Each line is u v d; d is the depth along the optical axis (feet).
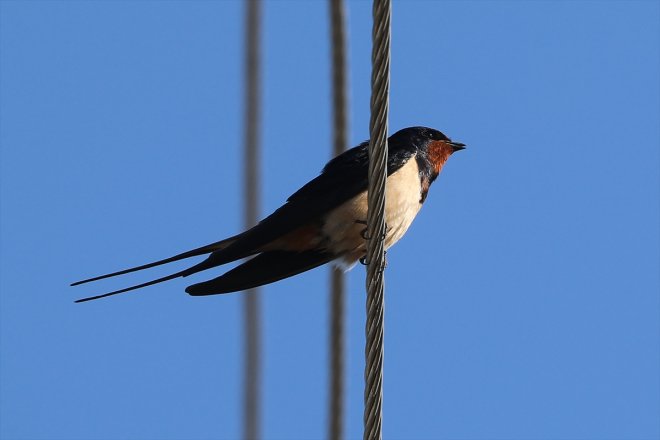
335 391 40.63
